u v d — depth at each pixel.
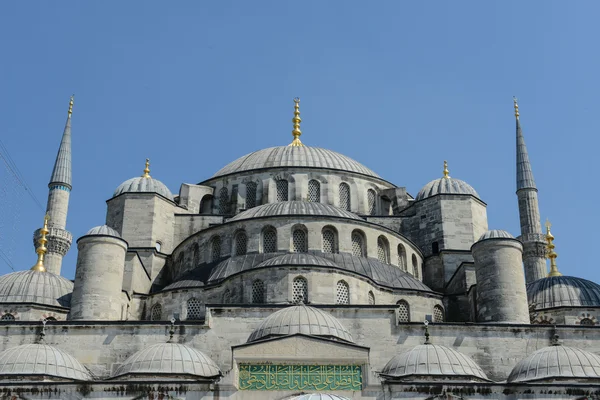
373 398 46.56
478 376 48.56
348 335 50.69
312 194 75.69
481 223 72.81
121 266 59.12
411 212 74.69
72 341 53.72
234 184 76.56
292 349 47.75
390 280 61.91
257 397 46.62
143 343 53.69
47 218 71.38
